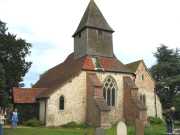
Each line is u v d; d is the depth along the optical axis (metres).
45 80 52.03
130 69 45.56
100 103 36.56
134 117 38.59
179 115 45.91
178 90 56.38
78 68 40.47
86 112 38.88
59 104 37.66
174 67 59.28
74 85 38.81
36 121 37.44
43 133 26.98
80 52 43.91
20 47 49.22
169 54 61.59
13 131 27.80
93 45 42.53
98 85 37.69
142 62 48.44
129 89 40.12
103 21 44.19
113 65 41.91
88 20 43.00
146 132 24.84
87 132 28.53
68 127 36.66
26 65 51.00
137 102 38.81
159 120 43.78
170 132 24.19
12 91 43.72
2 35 47.78
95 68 40.03
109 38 44.03
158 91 57.91
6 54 47.41
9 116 38.62
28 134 26.28
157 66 60.06
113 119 39.66
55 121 37.09
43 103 38.19
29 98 40.81
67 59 50.62
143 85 47.19
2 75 33.78
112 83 40.75
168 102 56.62
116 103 40.38
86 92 39.34
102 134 18.95
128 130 27.33
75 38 46.12
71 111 38.12
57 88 37.81
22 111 40.03
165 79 56.31
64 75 43.22
